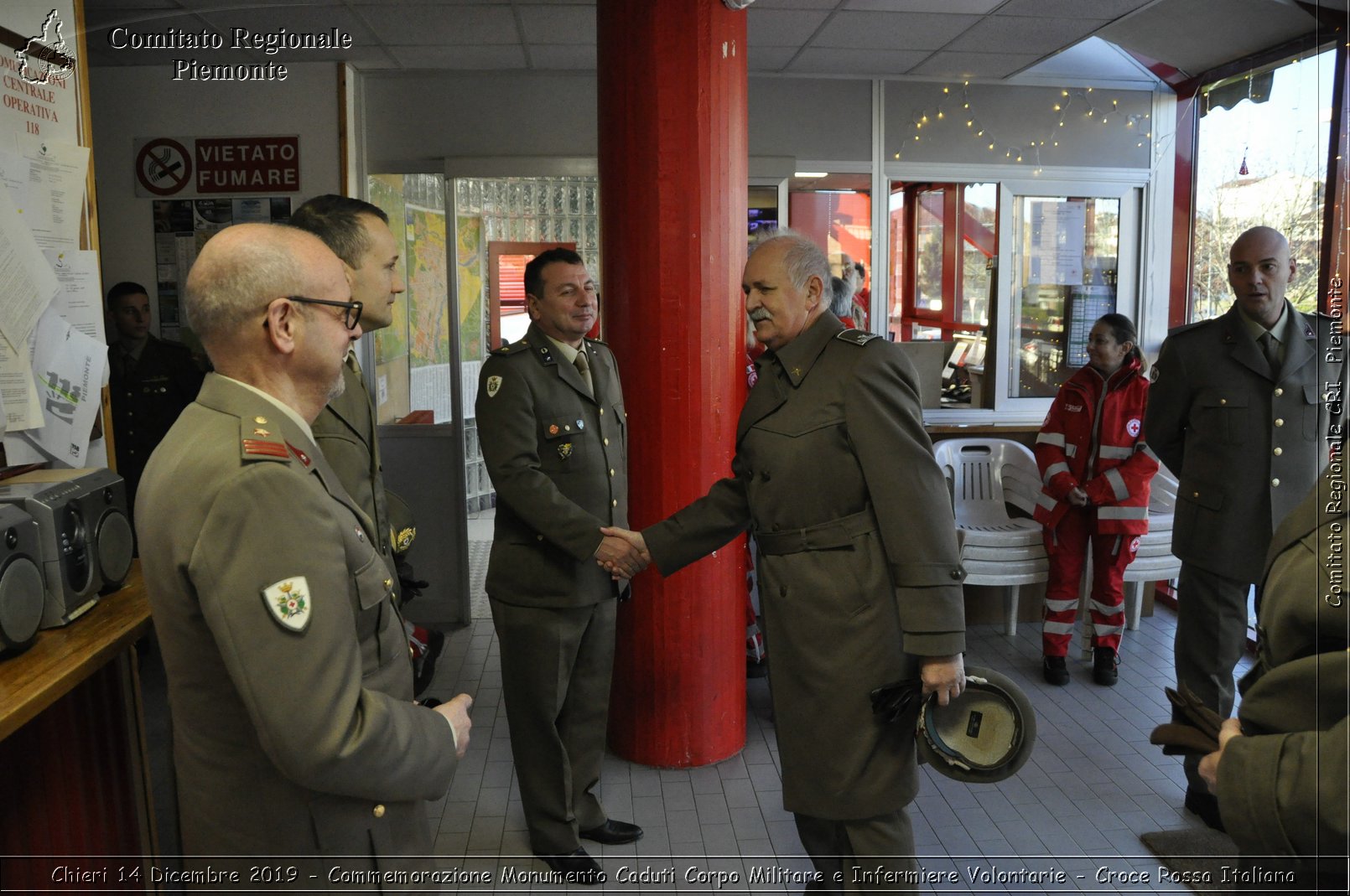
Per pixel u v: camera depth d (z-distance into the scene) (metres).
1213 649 2.79
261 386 1.27
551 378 2.57
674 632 3.15
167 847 2.42
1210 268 4.84
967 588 4.76
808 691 1.94
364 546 1.31
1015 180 5.02
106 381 2.38
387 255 1.84
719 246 3.06
